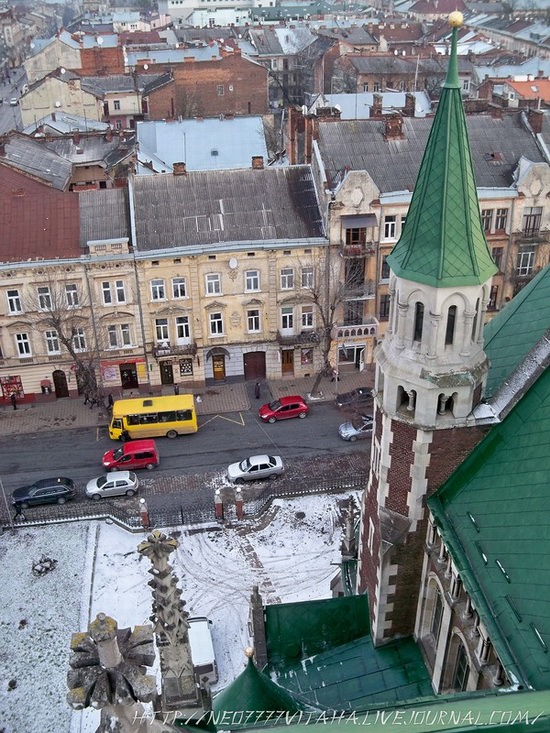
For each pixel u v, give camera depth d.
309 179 62.47
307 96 132.50
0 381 60.06
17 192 62.12
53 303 57.06
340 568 35.88
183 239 58.31
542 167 60.53
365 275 61.72
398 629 27.94
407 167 62.19
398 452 24.72
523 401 23.50
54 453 54.66
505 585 20.58
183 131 89.62
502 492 22.52
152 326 59.97
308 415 58.78
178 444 55.47
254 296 60.59
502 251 63.38
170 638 15.48
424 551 25.89
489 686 20.91
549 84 108.19
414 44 172.25
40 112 122.06
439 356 22.88
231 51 129.00
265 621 29.31
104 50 145.62
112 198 60.84
